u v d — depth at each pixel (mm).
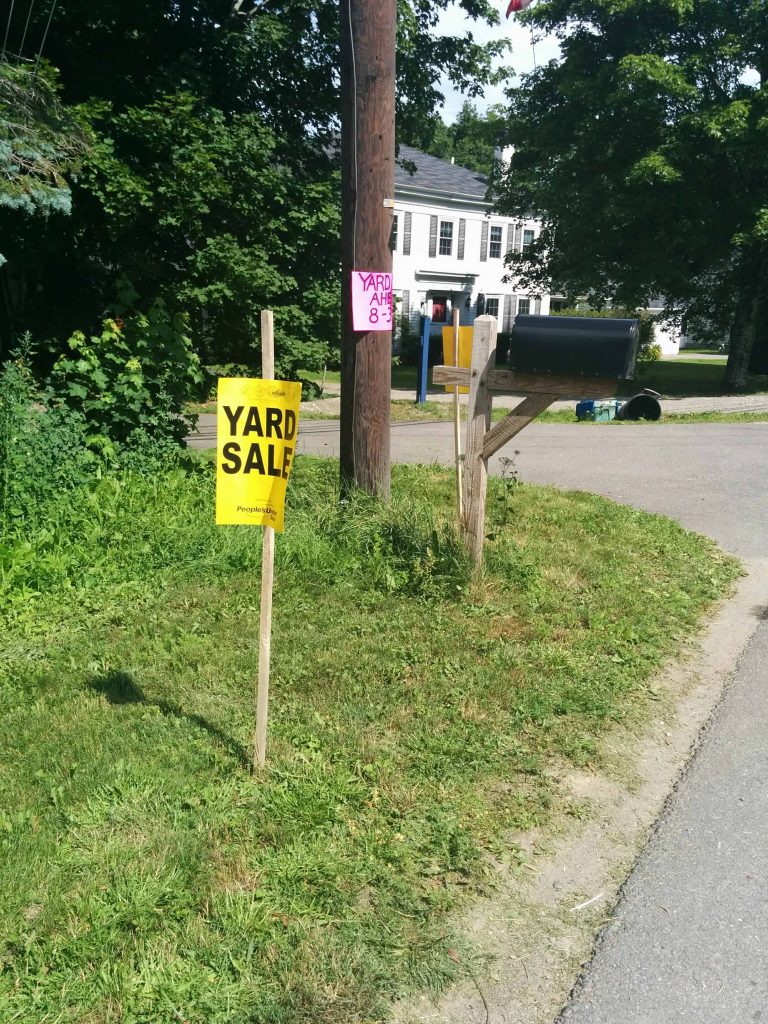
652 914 3113
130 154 12344
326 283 16062
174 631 5359
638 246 23562
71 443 7727
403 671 4832
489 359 5926
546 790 3838
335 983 2699
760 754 4230
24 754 3883
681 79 20953
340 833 3395
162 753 3893
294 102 15391
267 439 3609
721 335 27344
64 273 15375
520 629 5508
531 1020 2650
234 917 2898
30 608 5719
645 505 9266
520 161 26625
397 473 9789
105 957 2707
